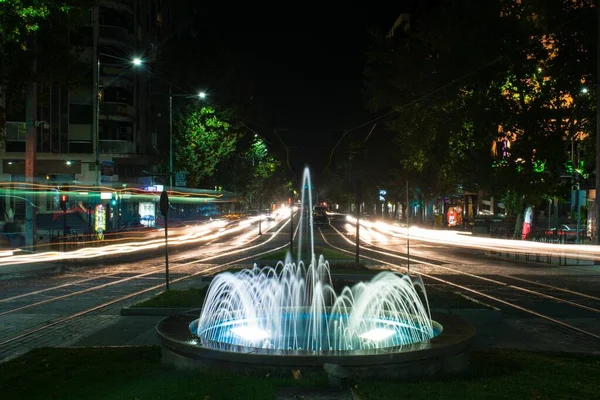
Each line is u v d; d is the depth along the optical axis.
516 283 19.09
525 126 31.78
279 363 6.71
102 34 51.28
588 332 11.22
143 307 12.66
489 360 8.20
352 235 51.84
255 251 31.97
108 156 52.31
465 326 8.30
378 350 6.93
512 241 38.31
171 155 54.16
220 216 84.44
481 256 30.67
